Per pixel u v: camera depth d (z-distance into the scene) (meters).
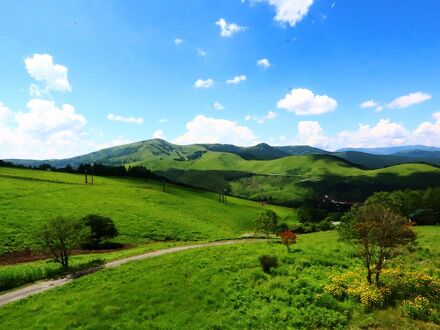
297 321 20.66
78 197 102.00
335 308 22.17
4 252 58.97
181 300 24.94
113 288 29.20
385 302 22.06
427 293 22.33
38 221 75.38
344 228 27.42
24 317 25.25
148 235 78.38
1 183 104.88
